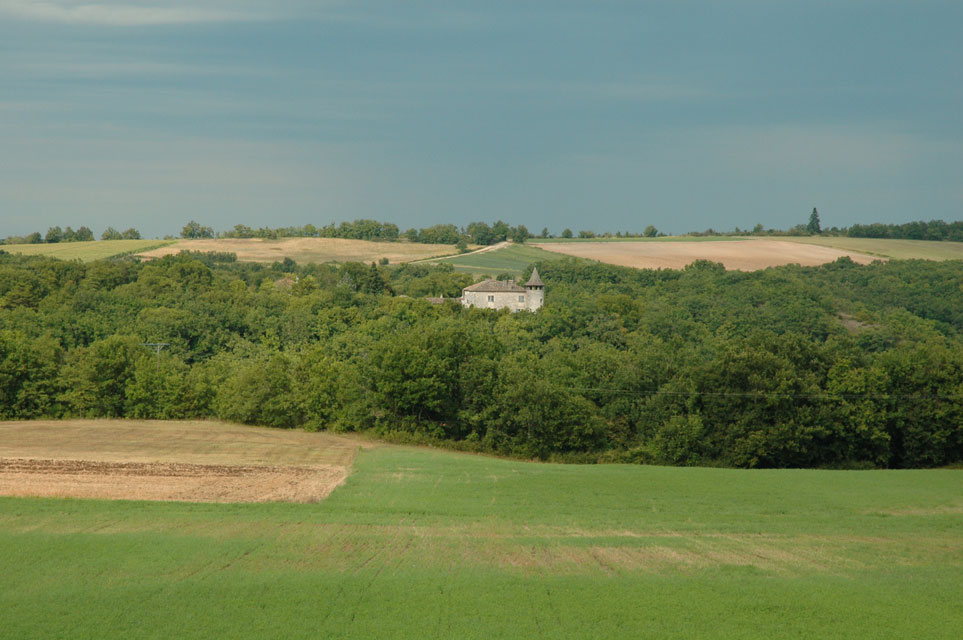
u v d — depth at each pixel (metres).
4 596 37.44
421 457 78.44
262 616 35.62
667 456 84.38
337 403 94.19
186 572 40.56
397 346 92.56
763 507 59.47
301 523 50.38
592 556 44.53
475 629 34.69
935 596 38.41
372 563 42.50
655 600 37.62
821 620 35.69
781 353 93.50
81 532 46.97
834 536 50.03
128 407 98.81
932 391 86.31
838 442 85.25
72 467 68.38
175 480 64.38
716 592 38.69
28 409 98.12
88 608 36.19
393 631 34.44
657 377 95.81
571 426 84.94
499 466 74.88
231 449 80.25
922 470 77.75
